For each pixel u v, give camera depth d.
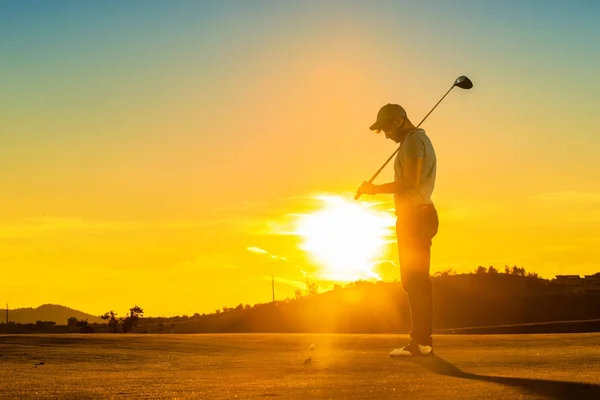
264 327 78.44
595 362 8.42
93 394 6.17
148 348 12.79
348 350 12.16
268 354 11.34
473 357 9.36
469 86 9.89
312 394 5.82
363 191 9.59
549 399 5.20
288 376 7.41
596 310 78.25
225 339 14.96
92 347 12.88
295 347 13.10
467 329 46.12
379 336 15.91
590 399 5.17
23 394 6.24
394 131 9.62
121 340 14.33
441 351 10.88
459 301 84.31
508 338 14.16
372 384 6.38
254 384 6.68
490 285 90.50
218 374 7.89
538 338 13.95
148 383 7.00
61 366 9.49
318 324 78.38
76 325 47.03
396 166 9.52
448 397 5.41
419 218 9.40
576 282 92.69
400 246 9.54
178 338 15.06
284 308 83.56
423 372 7.55
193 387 6.54
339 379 6.95
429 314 9.59
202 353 11.85
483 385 6.07
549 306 81.81
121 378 7.59
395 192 9.41
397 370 7.86
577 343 12.38
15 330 42.38
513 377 6.73
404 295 84.56
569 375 6.90
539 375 6.93
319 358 9.85
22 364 9.89
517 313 78.19
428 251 9.48
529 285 90.50
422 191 9.41
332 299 85.69
